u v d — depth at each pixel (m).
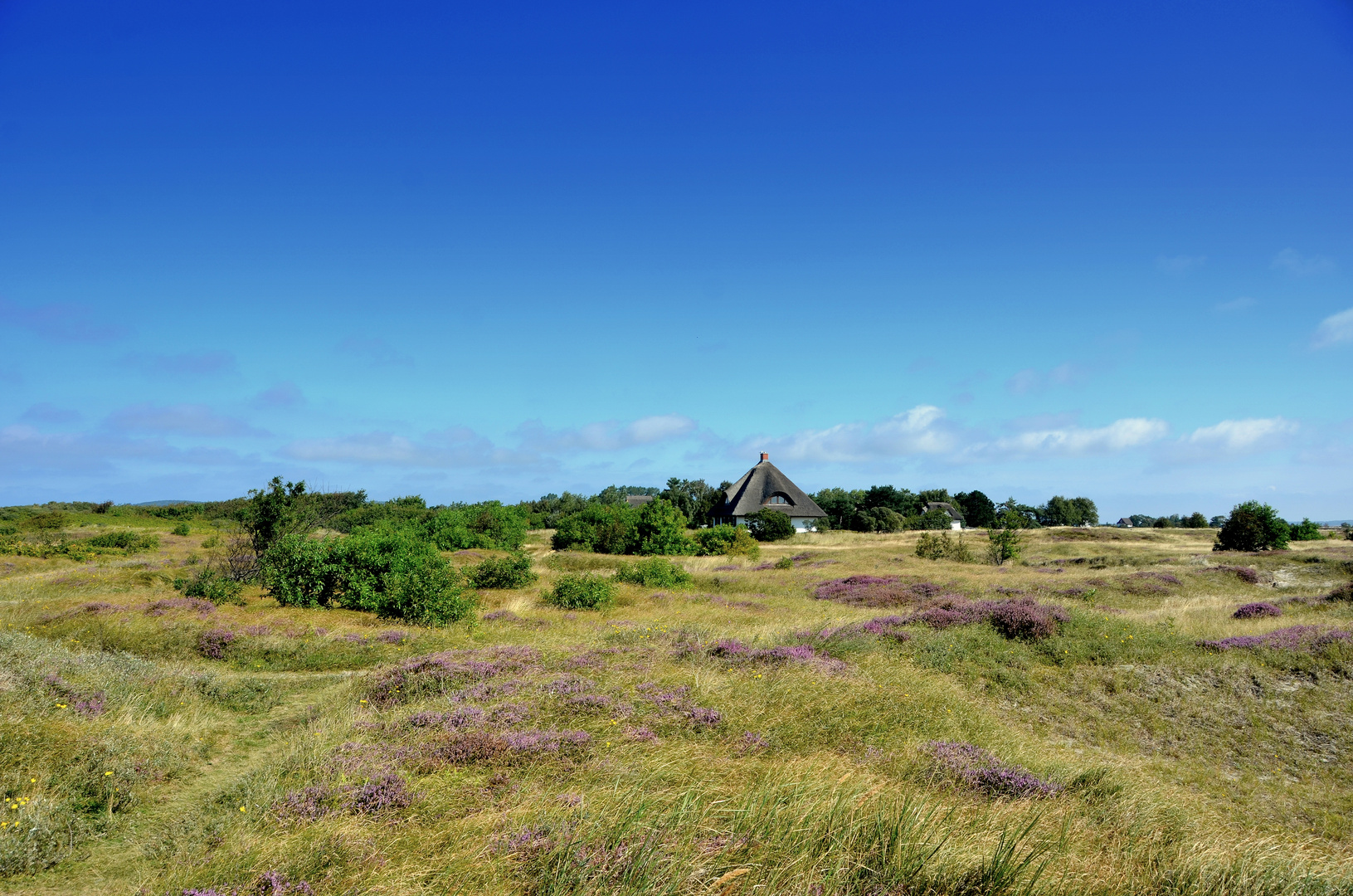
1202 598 19.09
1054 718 9.65
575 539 38.56
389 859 4.47
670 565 24.48
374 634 13.41
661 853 4.27
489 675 9.65
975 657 11.73
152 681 9.01
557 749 6.62
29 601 15.62
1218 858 4.94
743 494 65.50
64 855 4.92
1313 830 6.64
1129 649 11.73
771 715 7.90
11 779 5.60
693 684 8.95
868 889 4.15
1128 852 5.05
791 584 24.16
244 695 9.34
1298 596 18.17
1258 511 32.53
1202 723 9.21
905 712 8.49
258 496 20.39
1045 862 4.48
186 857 4.77
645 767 6.09
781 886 4.09
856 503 77.69
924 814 5.13
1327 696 9.46
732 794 5.41
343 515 33.09
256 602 16.44
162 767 6.54
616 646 11.38
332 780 5.95
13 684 7.42
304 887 4.10
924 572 27.08
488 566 21.67
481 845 4.53
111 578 20.42
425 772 6.21
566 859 4.20
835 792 5.26
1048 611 13.73
